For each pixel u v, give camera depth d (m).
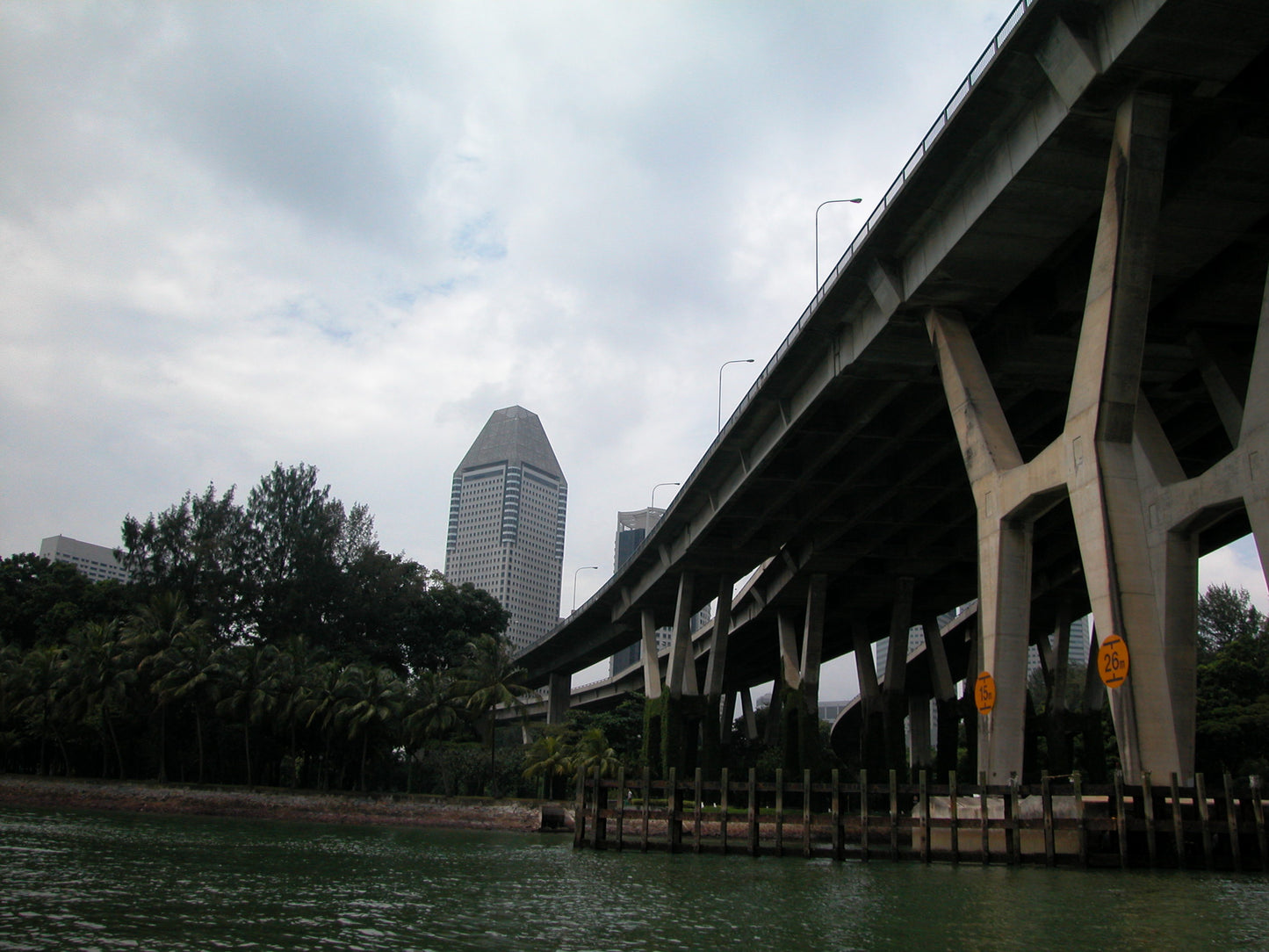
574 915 24.38
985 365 43.34
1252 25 27.03
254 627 88.38
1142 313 30.52
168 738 74.62
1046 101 31.22
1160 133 29.64
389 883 29.98
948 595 76.75
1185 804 32.34
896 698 72.19
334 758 76.12
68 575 94.81
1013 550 35.91
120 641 72.31
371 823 62.84
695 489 64.38
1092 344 31.53
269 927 21.77
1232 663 74.44
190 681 69.25
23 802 67.31
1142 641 30.16
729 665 107.81
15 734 74.69
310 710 69.38
